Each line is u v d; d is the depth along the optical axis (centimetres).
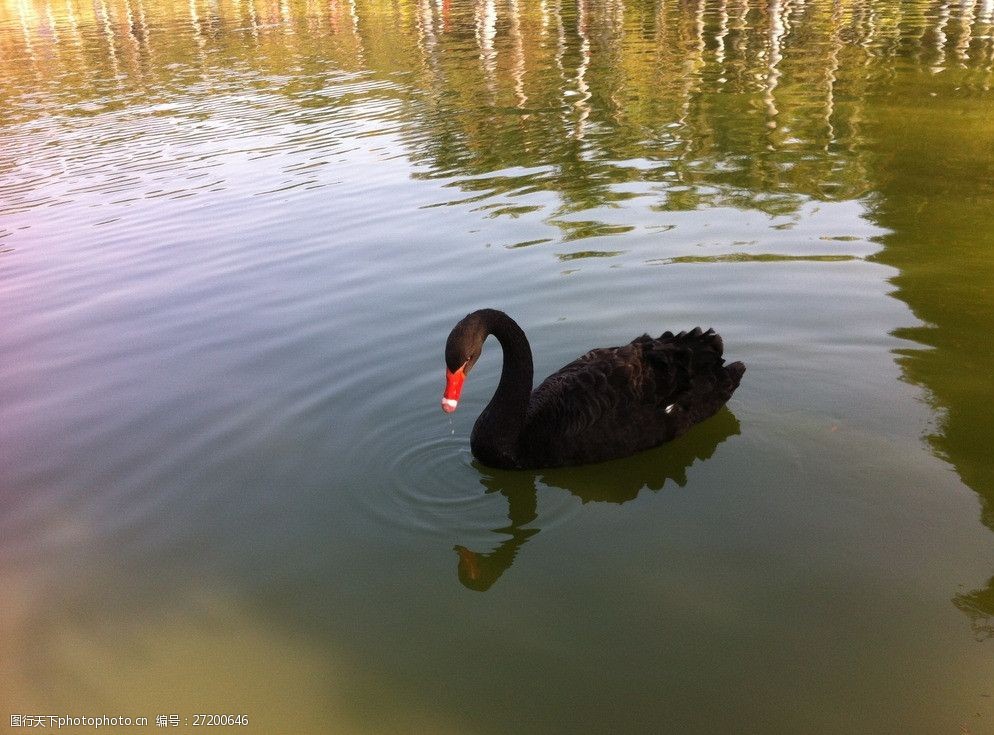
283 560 140
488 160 331
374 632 125
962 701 107
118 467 163
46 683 118
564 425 161
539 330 201
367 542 144
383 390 184
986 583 125
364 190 303
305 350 200
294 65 571
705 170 304
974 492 144
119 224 288
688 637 120
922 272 216
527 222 263
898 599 123
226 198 305
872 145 321
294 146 365
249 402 182
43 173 353
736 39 584
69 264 260
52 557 141
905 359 182
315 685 116
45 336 217
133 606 131
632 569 134
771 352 187
